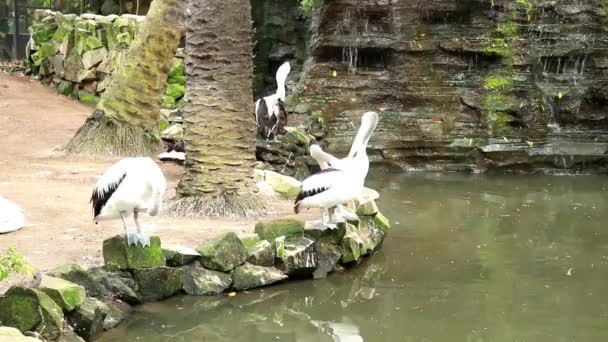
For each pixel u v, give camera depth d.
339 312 9.90
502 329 9.52
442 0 18.00
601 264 11.37
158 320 9.38
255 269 10.20
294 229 10.62
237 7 11.59
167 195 12.12
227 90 11.58
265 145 14.16
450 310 9.95
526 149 17.20
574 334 9.43
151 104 14.41
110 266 9.51
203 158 11.56
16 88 19.78
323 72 18.22
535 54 17.98
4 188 11.96
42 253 9.72
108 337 8.96
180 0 14.24
